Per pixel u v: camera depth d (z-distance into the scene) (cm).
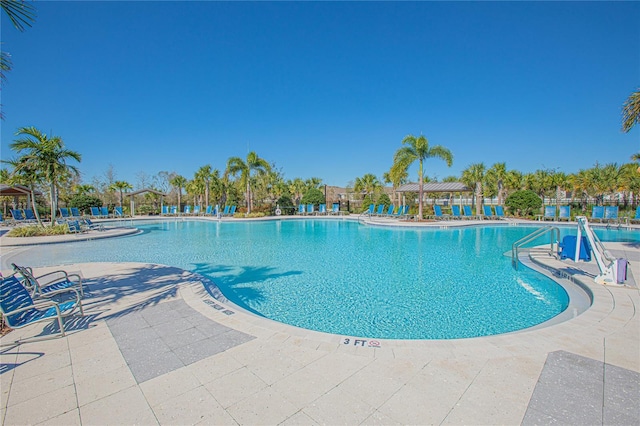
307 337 346
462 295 605
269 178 3538
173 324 386
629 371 271
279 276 746
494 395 240
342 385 256
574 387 249
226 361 296
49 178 1407
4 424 214
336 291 633
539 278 712
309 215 2864
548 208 2052
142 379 268
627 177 2464
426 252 1046
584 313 409
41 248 1162
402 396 241
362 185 3703
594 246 582
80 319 404
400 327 469
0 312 327
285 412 225
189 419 218
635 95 864
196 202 3562
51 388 256
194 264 884
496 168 2941
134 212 3030
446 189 2450
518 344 321
